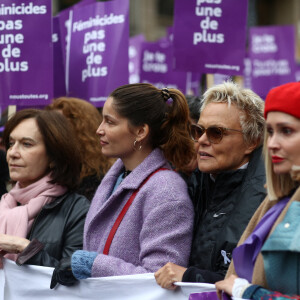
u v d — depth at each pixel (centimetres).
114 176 421
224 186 374
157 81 928
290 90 289
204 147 377
